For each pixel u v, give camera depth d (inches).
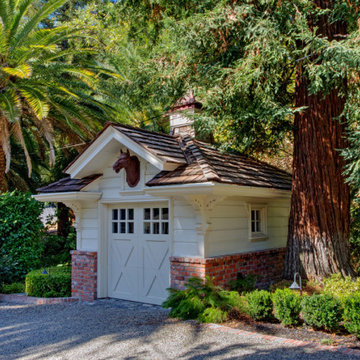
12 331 252.7
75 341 221.0
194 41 314.2
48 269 404.5
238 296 247.9
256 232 347.9
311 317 213.2
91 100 542.9
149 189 274.8
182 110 366.9
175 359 183.2
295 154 335.3
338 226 316.2
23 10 474.6
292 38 314.0
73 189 329.4
